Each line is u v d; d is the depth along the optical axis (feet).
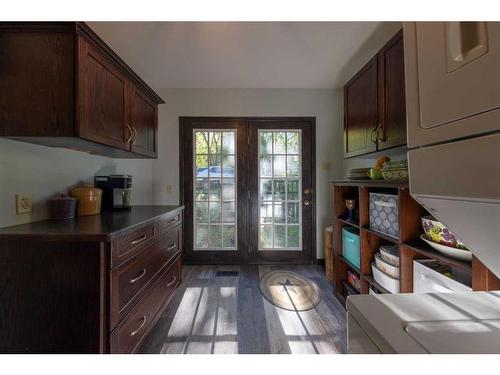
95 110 4.29
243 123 9.84
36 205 4.66
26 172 4.44
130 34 6.23
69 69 3.82
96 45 4.21
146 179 9.56
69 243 3.52
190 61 7.64
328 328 5.82
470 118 1.49
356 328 2.24
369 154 6.66
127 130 5.49
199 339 5.43
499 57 1.33
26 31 3.77
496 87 1.35
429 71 1.79
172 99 9.75
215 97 9.77
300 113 9.82
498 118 1.34
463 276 3.81
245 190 9.91
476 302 2.28
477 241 1.96
